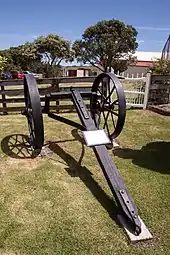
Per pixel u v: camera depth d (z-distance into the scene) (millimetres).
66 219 2639
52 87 6699
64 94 4219
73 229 2506
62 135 4934
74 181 3338
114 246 2324
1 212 2723
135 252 2266
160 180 3389
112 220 2633
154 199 2990
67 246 2309
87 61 40062
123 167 3717
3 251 2240
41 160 3887
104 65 38656
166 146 4559
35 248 2279
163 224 2594
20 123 5637
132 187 3221
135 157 4066
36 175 3449
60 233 2453
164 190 3170
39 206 2828
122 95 3891
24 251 2246
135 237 2398
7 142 4520
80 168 3678
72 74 37094
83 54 39688
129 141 4762
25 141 4578
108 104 4527
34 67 34000
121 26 38906
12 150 4199
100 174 3527
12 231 2467
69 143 4555
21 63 33781
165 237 2434
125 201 2590
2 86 6312
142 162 3893
